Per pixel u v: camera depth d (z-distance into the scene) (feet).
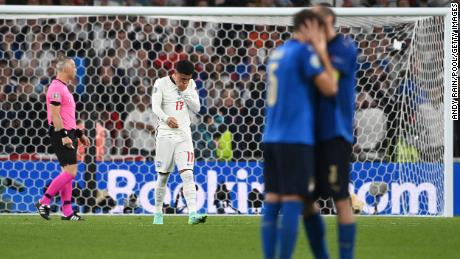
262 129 164.35
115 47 164.55
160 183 127.44
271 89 70.33
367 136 157.48
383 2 197.57
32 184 153.99
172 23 168.86
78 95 161.38
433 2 196.65
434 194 151.33
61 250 91.09
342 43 72.13
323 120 70.74
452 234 113.09
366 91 158.71
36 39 166.81
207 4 199.41
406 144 154.61
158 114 124.36
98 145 155.53
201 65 165.68
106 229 117.70
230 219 138.82
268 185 71.61
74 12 147.64
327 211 157.07
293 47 69.05
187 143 126.31
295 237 68.49
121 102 163.43
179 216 147.23
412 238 107.55
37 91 166.40
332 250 93.56
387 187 153.17
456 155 168.35
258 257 85.92
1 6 147.02
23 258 83.66
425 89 153.28
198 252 90.22
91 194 153.17
